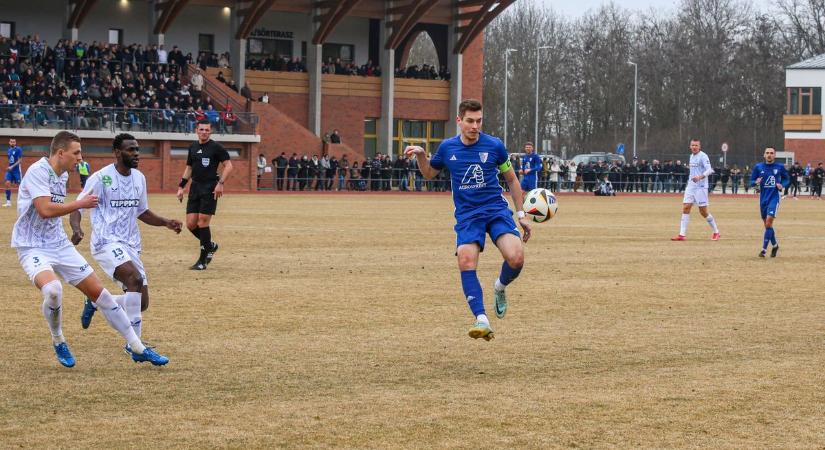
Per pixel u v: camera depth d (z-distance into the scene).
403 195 76.50
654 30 147.75
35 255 13.02
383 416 10.81
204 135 24.08
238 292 20.27
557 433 10.23
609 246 32.00
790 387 12.29
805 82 118.56
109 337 15.26
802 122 118.81
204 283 21.62
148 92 78.12
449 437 10.05
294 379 12.56
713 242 34.41
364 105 95.62
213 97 83.56
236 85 88.25
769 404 11.46
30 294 19.50
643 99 145.62
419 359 13.83
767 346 14.96
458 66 98.75
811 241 35.66
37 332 15.56
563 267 25.47
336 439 9.95
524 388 12.15
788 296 20.42
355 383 12.36
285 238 33.59
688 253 29.88
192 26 92.25
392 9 94.62
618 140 144.25
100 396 11.62
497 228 13.96
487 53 148.25
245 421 10.59
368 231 37.16
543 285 21.86
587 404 11.38
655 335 15.82
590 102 148.88
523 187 51.41
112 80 76.81
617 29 149.62
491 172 14.11
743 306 18.98
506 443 9.88
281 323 16.62
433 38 100.56
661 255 29.08
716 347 14.85
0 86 71.50
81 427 10.31
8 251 27.42
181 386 12.15
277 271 23.94
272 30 95.38
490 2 94.44
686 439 10.07
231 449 9.62
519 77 147.38
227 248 29.73
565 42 153.00
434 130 100.81
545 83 147.38
